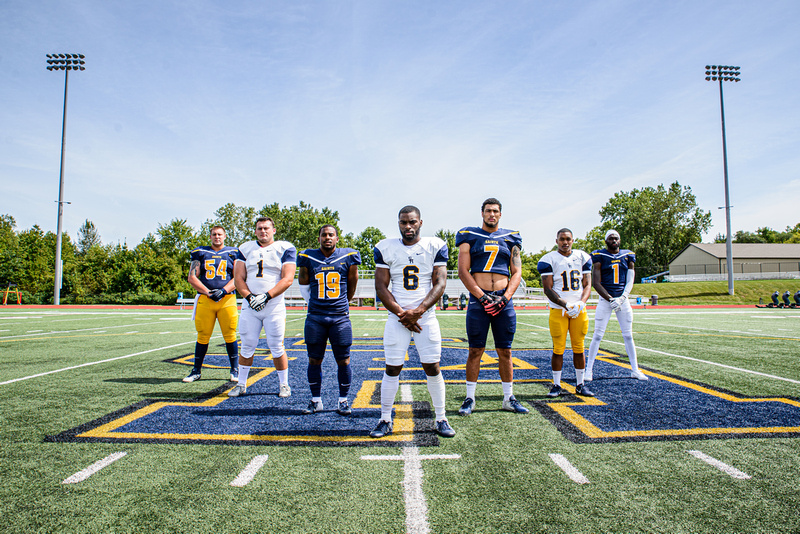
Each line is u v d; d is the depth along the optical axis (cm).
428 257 322
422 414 368
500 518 202
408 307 316
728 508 211
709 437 308
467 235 381
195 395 431
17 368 566
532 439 306
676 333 1006
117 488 231
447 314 1758
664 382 488
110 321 1377
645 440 303
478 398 422
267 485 236
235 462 266
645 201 5744
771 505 213
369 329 1121
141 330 1078
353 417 360
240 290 422
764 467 258
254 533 190
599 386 470
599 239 6419
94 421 342
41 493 225
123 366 583
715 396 425
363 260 5212
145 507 212
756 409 379
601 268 496
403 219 317
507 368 376
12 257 3734
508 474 249
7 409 376
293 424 340
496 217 376
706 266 4409
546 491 229
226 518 202
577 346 429
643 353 704
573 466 260
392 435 315
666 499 220
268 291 414
